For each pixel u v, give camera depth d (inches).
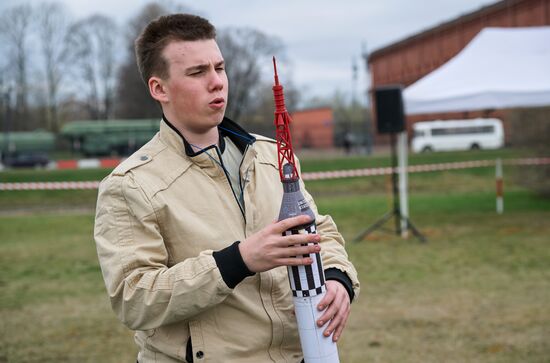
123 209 68.4
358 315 231.8
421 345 196.4
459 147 1706.4
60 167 1610.5
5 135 2007.9
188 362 68.7
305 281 65.1
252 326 69.6
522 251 344.2
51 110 2881.4
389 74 1935.3
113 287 66.6
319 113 2198.6
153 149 71.6
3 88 2664.9
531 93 396.2
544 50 438.0
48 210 693.9
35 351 200.7
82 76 2817.4
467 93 405.7
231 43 2153.1
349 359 185.6
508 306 236.4
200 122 70.4
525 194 664.4
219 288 62.7
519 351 188.1
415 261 327.3
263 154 76.8
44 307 256.2
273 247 62.1
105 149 1975.9
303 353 67.9
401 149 404.2
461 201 624.1
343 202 660.7
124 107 2261.3
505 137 1186.0
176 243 68.4
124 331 222.4
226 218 70.1
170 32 70.8
